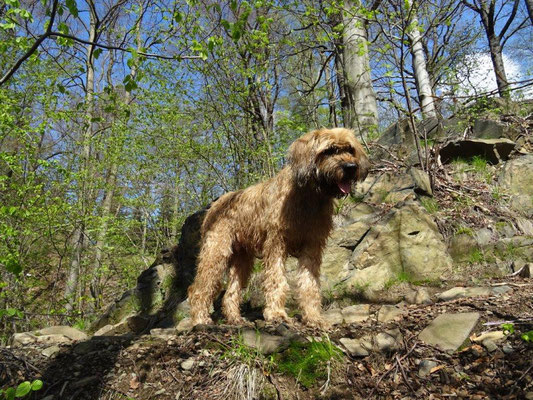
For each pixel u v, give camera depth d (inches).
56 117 153.6
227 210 74.5
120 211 236.4
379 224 85.8
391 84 117.4
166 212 225.9
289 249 66.4
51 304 167.2
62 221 170.6
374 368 50.4
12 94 164.4
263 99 155.3
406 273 80.0
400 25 115.5
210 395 49.8
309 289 63.9
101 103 164.9
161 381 52.8
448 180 103.1
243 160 162.1
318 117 169.5
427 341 52.7
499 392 42.6
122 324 94.6
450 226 89.0
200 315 71.2
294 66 173.5
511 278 72.1
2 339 153.9
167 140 171.8
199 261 75.5
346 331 57.8
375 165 112.3
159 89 158.7
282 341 55.0
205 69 141.5
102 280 242.1
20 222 153.3
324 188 62.5
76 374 55.3
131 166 190.2
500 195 96.3
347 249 86.8
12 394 38.5
